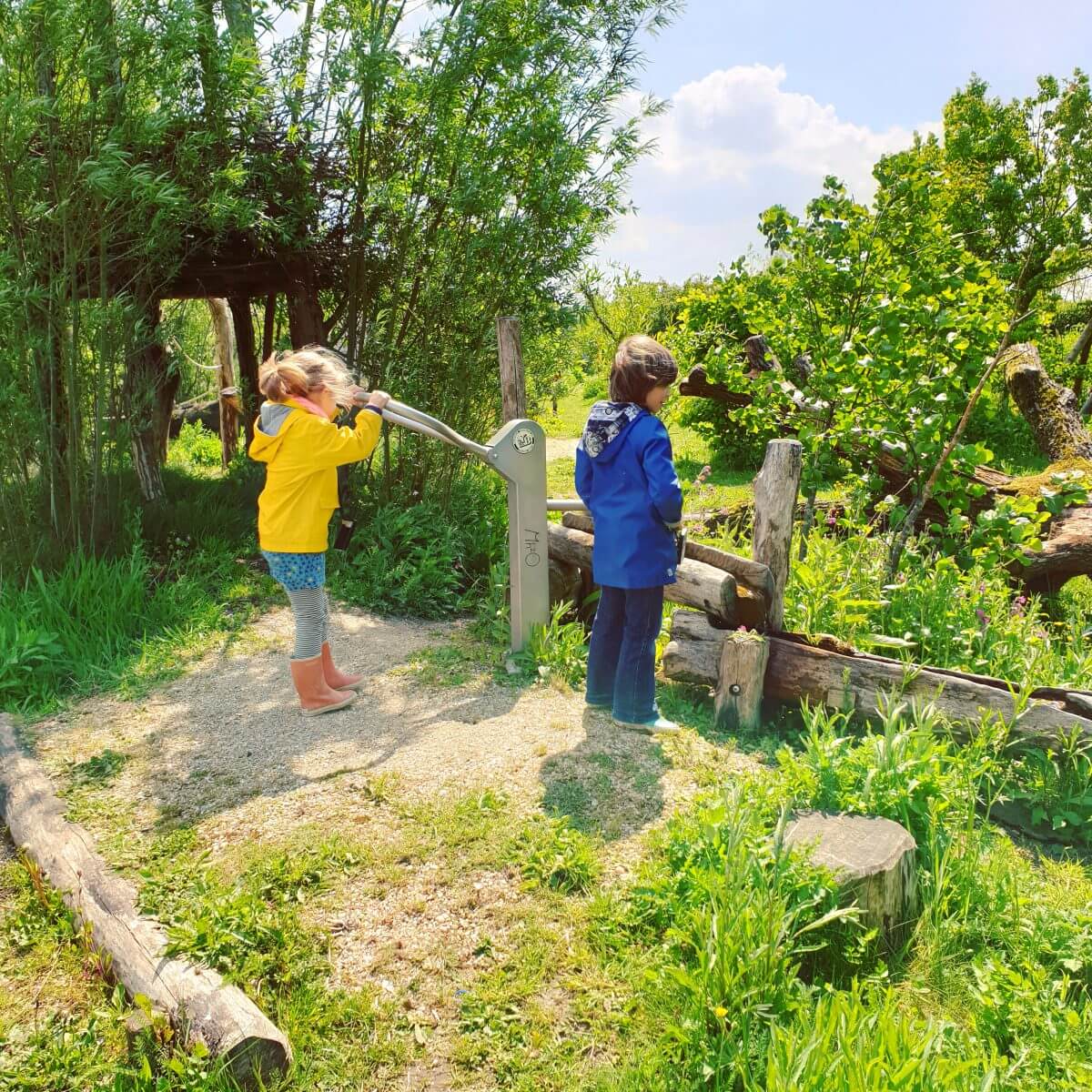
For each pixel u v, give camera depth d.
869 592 4.75
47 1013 2.30
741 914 2.29
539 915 2.61
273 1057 2.06
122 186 4.76
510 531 4.38
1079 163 15.72
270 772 3.40
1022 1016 2.26
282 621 5.15
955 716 3.61
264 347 8.43
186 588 5.26
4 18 4.45
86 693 4.16
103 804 3.18
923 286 5.82
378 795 3.21
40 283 5.08
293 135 5.95
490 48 6.12
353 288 6.77
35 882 2.78
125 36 4.79
